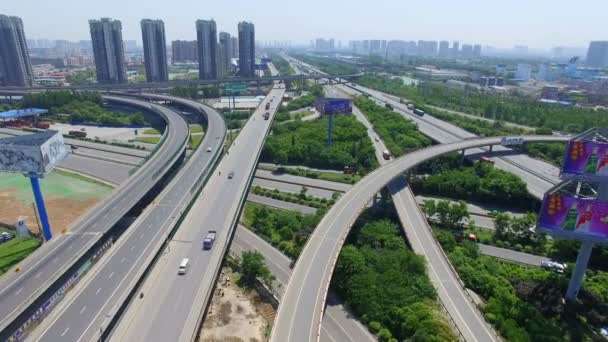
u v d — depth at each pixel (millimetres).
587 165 92000
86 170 186000
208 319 91312
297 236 124125
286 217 135375
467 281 103562
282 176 186750
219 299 98250
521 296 99562
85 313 83000
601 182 92562
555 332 85625
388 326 89562
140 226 119688
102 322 80438
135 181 155250
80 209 144125
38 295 87688
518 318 90250
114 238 124688
